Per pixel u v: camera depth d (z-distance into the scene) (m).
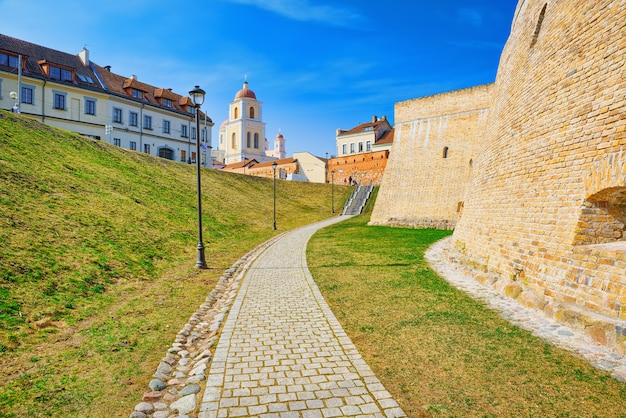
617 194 6.43
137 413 4.07
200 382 4.86
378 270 12.05
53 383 4.77
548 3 9.66
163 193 23.58
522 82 10.23
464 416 3.99
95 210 14.98
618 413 3.96
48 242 10.45
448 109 29.52
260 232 25.23
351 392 4.54
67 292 8.28
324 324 7.10
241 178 44.78
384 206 31.45
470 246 11.74
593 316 5.88
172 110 50.97
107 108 43.25
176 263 13.28
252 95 89.12
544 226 7.66
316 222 35.25
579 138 7.05
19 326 6.39
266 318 7.50
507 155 10.18
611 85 6.43
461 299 8.45
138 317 7.56
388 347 5.91
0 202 11.49
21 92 36.47
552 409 4.06
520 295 7.93
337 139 71.81
